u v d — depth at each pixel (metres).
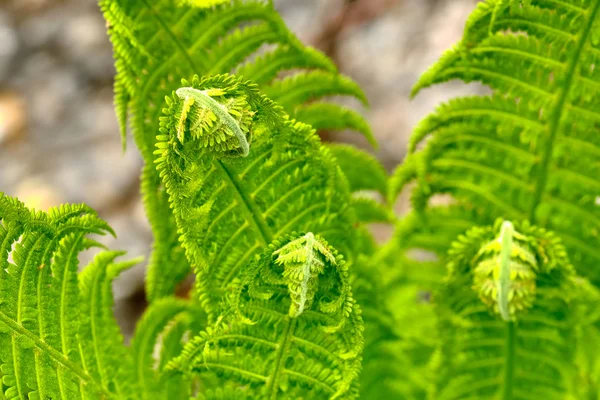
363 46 2.48
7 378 0.78
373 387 0.99
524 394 0.94
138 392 0.87
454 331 0.92
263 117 0.77
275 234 0.83
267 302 0.79
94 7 2.86
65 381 0.80
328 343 0.79
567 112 0.89
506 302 0.82
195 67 0.88
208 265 0.79
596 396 0.96
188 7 0.86
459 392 0.94
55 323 0.80
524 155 0.92
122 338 0.87
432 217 0.97
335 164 0.81
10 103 2.63
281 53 0.92
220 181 0.79
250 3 0.88
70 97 2.62
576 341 0.90
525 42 0.86
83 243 0.82
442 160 0.93
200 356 0.81
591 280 0.94
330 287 0.77
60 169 2.41
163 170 0.75
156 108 0.87
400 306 1.08
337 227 0.84
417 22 2.46
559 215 0.93
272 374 0.80
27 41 2.78
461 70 0.88
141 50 0.84
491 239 0.84
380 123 2.29
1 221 0.77
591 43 0.85
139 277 2.12
